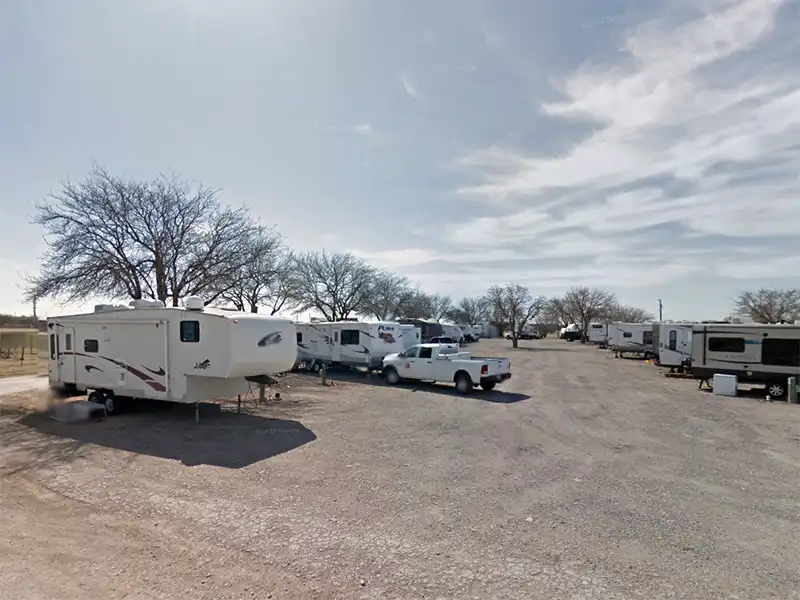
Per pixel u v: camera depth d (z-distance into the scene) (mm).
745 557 4555
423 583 4062
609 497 6184
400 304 49125
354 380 19531
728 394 16047
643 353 34719
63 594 3885
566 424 10891
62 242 17422
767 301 48188
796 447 8898
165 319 11164
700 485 6680
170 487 6551
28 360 28672
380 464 7648
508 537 4977
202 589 3961
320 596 3859
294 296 31984
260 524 5293
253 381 12367
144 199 18594
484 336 82750
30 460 7887
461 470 7332
